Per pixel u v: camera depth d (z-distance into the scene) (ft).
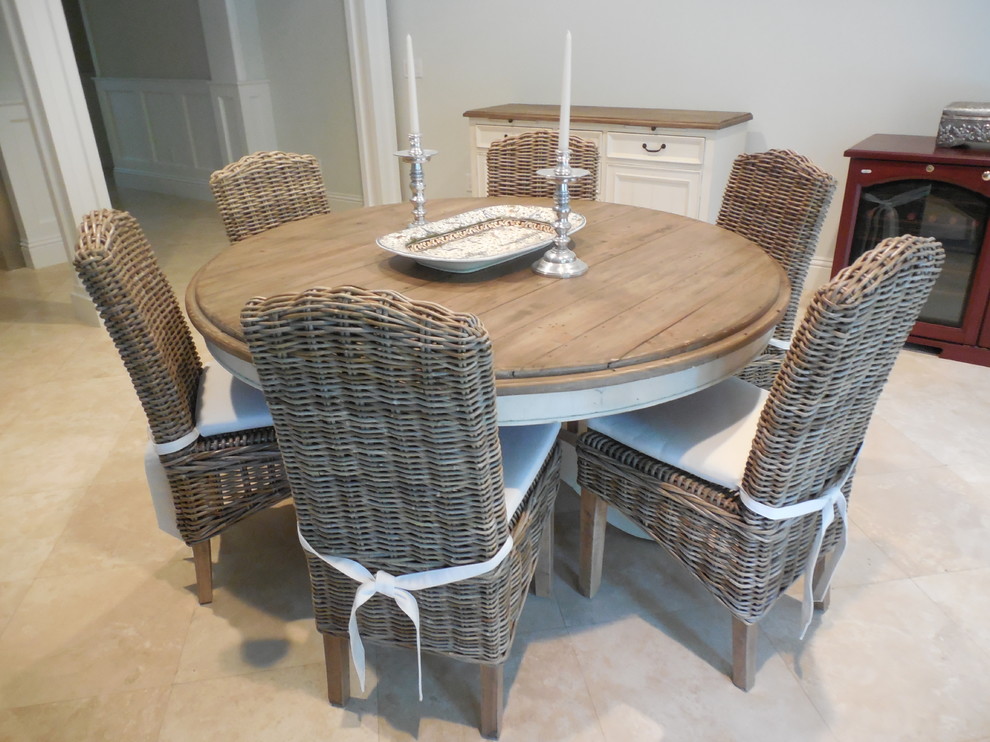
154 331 5.06
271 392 3.50
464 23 13.79
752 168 7.02
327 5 15.64
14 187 13.42
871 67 10.31
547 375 4.04
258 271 5.75
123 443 8.20
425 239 6.10
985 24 9.41
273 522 6.95
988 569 6.04
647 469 4.85
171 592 6.06
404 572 4.03
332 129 16.99
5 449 8.09
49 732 4.84
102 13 20.11
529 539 4.66
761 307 4.81
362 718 4.91
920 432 7.97
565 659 5.31
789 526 4.41
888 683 5.04
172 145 20.27
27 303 12.38
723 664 5.24
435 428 3.30
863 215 9.59
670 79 11.97
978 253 8.93
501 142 8.60
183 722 4.90
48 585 6.13
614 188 11.45
